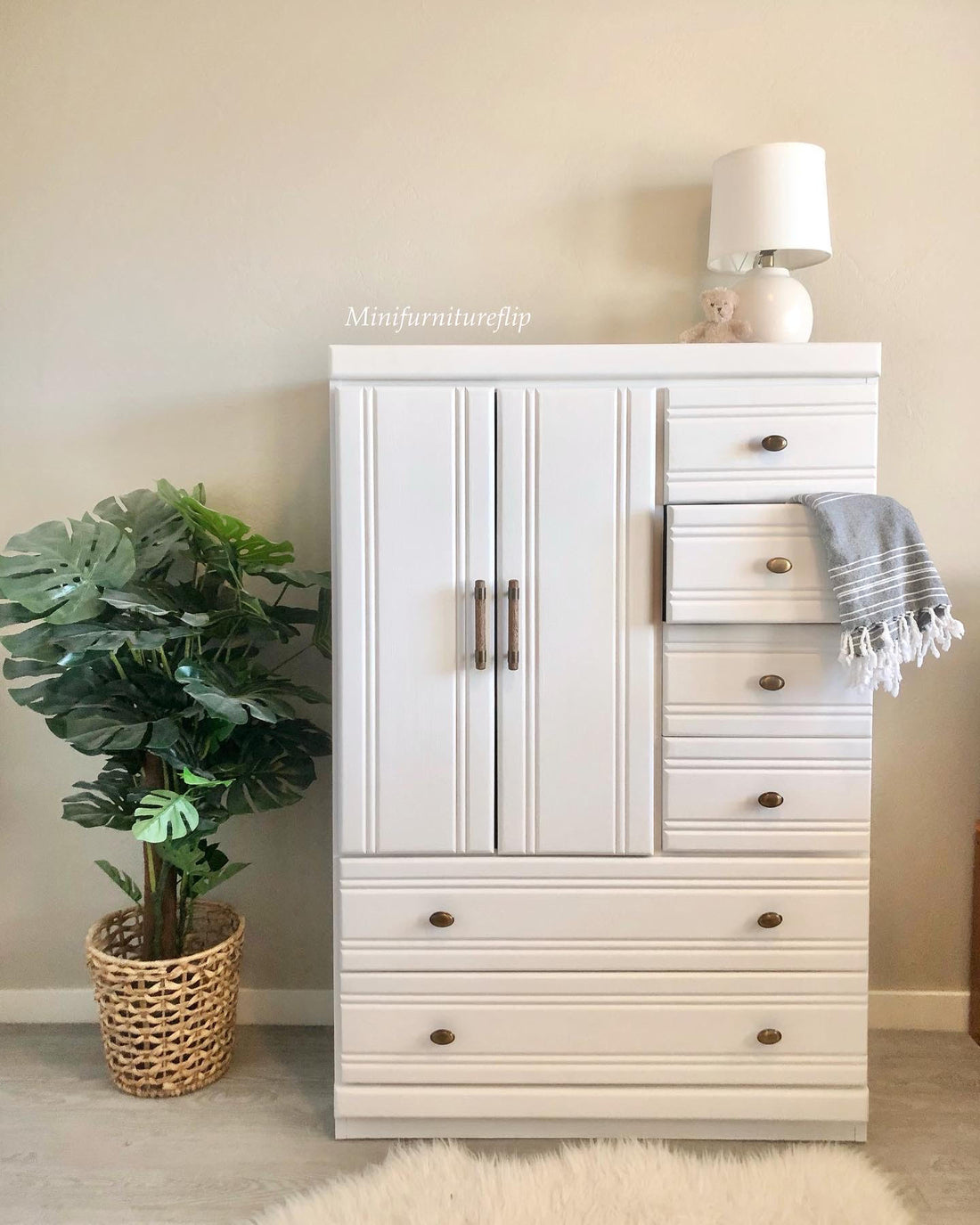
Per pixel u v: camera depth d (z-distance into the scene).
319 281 2.32
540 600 1.87
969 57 2.26
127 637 1.88
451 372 1.84
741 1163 1.83
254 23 2.29
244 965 2.42
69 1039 2.34
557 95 2.29
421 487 1.86
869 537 1.78
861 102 2.28
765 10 2.27
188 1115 2.01
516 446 1.85
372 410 1.85
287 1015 2.41
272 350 2.34
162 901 2.11
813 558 1.82
